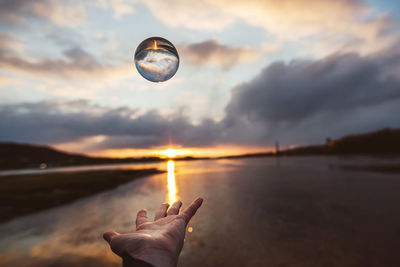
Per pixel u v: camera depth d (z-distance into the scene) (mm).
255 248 6348
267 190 16750
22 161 120438
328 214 9805
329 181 20938
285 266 5367
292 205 11711
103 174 34438
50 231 8148
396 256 5691
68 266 5473
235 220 9094
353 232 7504
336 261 5562
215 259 5738
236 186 19328
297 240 6906
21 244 6965
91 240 7074
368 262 5461
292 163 60062
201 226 8367
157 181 26391
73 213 10938
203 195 15094
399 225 8039
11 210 11758
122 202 13617
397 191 14805
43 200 13797
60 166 114750
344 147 112000
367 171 29000
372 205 11266
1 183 23078
